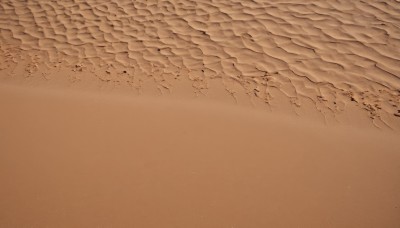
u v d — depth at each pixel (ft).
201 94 15.70
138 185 9.62
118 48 19.42
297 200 9.22
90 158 10.68
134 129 12.25
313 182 9.86
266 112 14.21
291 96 15.11
